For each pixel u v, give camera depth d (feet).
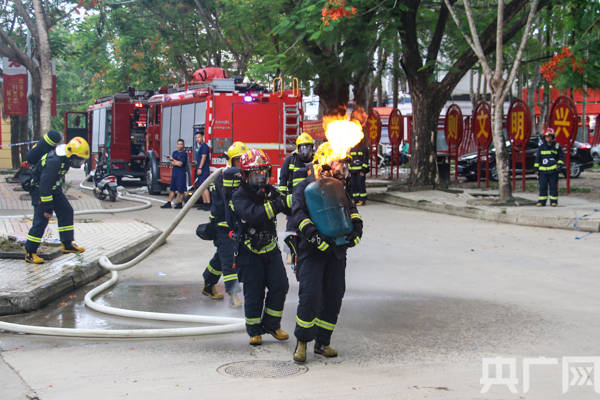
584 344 19.21
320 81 75.51
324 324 18.34
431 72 68.49
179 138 65.67
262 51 88.58
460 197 62.64
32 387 15.97
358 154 61.52
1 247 32.83
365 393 15.19
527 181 84.12
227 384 16.05
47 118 66.95
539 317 22.47
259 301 19.70
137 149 80.59
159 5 98.43
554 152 53.52
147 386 15.97
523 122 68.49
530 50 81.30
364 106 80.84
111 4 97.50
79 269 28.99
